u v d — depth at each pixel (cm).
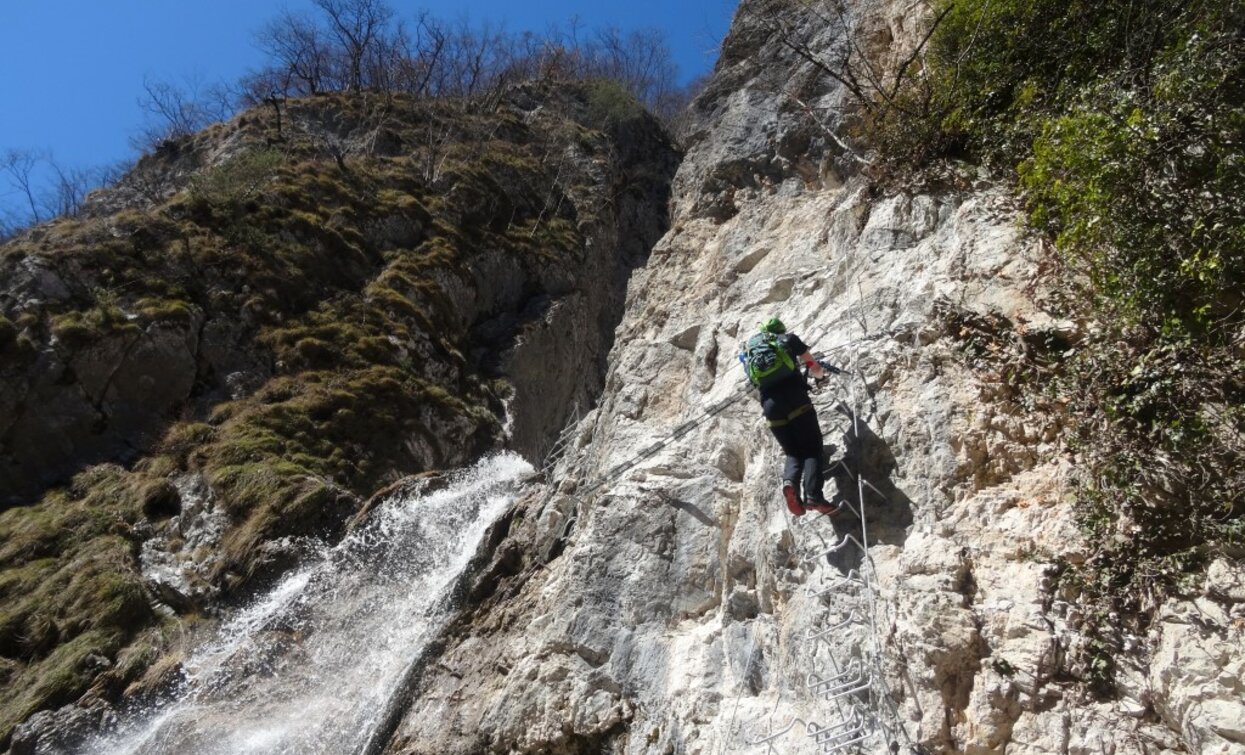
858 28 1181
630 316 1200
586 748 764
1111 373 610
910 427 664
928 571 595
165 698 1231
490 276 2406
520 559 1003
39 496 1648
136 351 1808
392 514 1457
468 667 910
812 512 688
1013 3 839
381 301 2117
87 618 1367
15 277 1827
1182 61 667
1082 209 665
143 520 1573
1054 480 602
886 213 845
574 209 2742
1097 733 504
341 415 1828
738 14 1474
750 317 939
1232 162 610
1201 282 604
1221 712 473
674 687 732
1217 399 570
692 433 878
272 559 1448
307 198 2272
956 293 723
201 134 2725
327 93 2900
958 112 841
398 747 880
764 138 1202
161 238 2006
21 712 1223
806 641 646
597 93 3181
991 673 543
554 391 2327
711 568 787
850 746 578
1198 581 521
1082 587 553
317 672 1173
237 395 1844
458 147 2723
